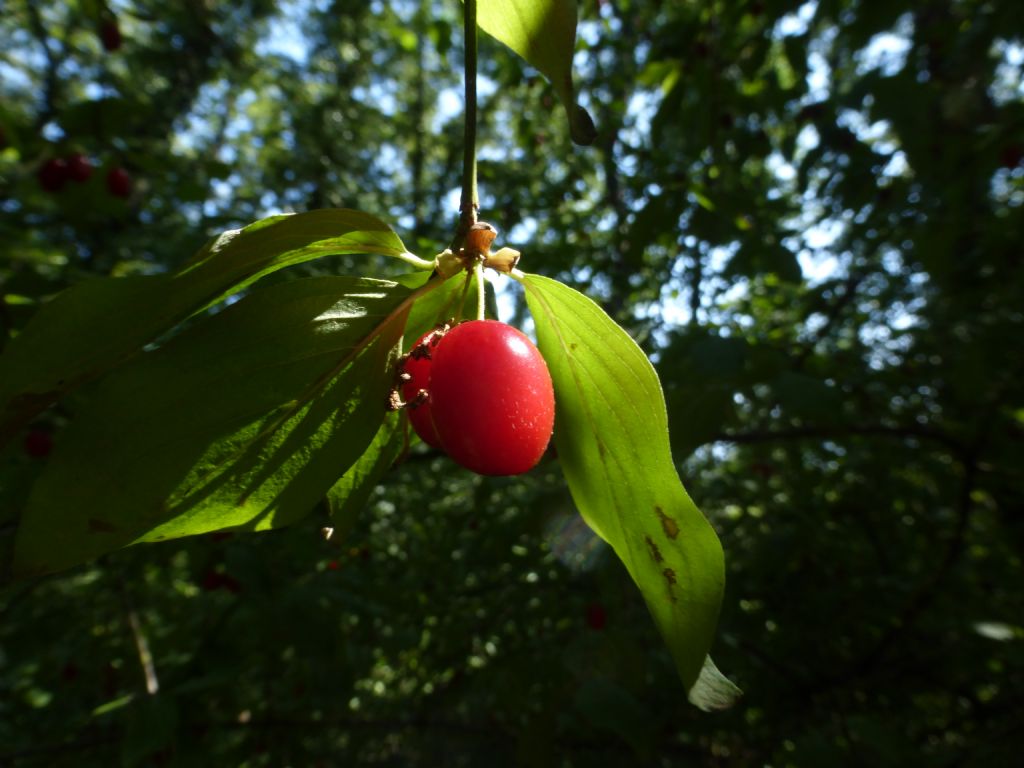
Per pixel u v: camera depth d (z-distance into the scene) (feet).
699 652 2.85
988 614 15.43
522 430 2.94
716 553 2.92
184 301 2.64
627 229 14.34
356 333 3.00
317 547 11.75
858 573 16.31
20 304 8.27
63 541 2.57
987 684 15.75
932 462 15.62
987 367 13.66
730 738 14.97
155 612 17.43
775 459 18.98
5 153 13.20
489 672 14.21
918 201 15.53
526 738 10.98
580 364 3.23
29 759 15.55
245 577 10.23
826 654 15.34
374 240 2.90
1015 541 15.08
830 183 14.06
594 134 3.16
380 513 16.69
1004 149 12.16
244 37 45.73
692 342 10.31
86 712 17.02
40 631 14.32
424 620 14.69
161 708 8.75
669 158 14.60
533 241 17.03
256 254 2.67
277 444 3.00
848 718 10.41
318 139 33.17
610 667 9.32
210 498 2.90
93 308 2.46
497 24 3.14
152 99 44.52
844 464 16.01
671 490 3.02
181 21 32.45
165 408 2.70
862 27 11.61
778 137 19.48
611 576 8.11
